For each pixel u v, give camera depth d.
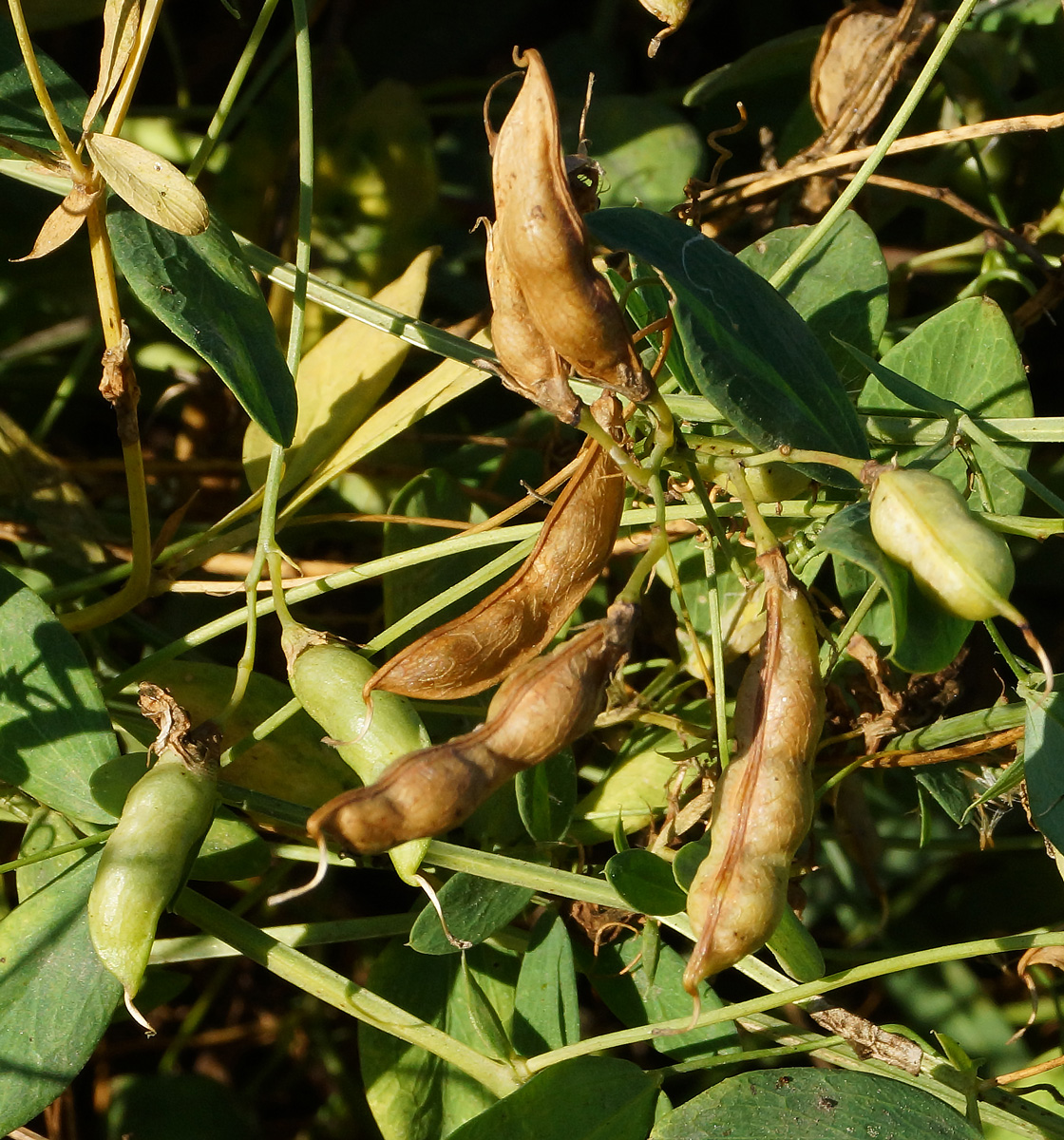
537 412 0.39
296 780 0.34
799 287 0.36
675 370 0.34
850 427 0.32
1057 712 0.31
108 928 0.30
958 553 0.29
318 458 0.36
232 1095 0.37
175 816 0.31
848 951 0.37
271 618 0.38
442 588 0.35
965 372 0.35
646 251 0.31
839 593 0.36
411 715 0.31
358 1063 0.38
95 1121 0.37
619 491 0.31
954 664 0.35
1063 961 0.34
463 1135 0.31
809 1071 0.32
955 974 0.37
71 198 0.32
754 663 0.30
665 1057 0.37
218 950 0.33
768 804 0.29
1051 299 0.38
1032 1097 0.35
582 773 0.36
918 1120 0.31
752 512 0.30
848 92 0.38
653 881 0.32
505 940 0.34
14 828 0.36
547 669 0.29
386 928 0.34
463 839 0.35
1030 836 0.37
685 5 0.32
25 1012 0.31
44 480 0.37
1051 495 0.32
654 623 0.37
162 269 0.32
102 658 0.36
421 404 0.36
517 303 0.30
